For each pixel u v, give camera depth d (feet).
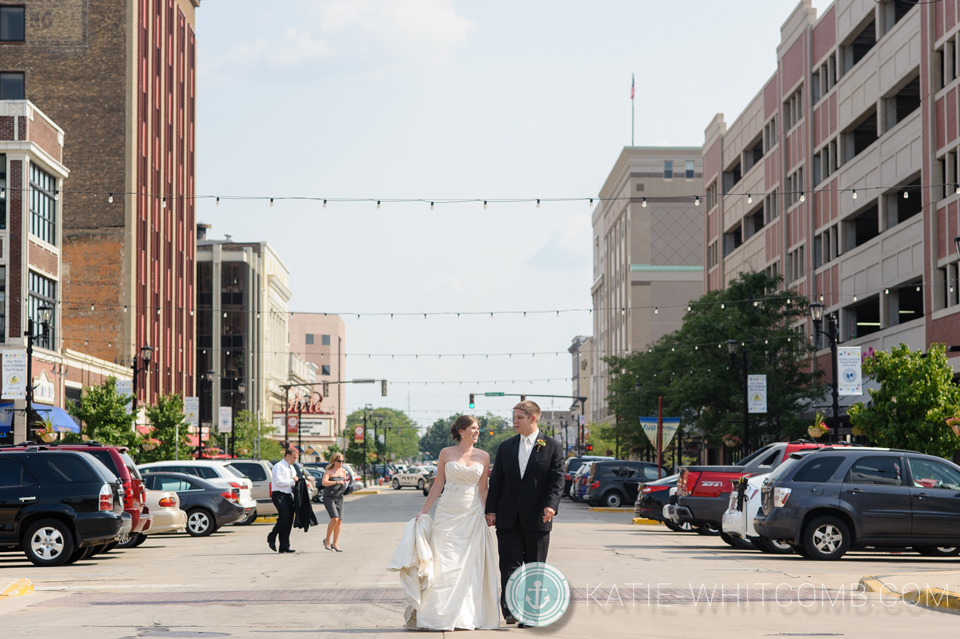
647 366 204.03
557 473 33.47
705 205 264.72
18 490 59.62
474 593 32.94
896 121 155.12
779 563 57.93
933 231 135.74
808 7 187.11
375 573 53.62
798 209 191.83
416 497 195.11
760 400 135.64
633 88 359.66
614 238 394.32
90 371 169.99
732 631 32.60
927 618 36.19
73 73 200.64
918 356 105.40
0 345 142.10
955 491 59.41
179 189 247.50
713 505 75.51
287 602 40.63
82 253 196.95
